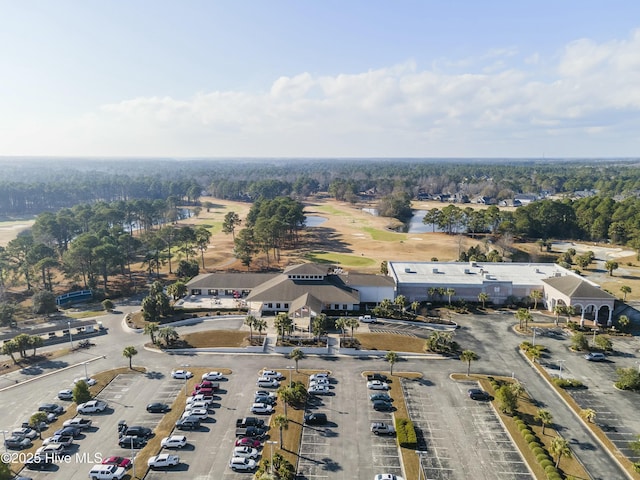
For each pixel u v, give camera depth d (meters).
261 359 93.44
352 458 62.75
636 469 57.00
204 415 72.12
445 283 129.75
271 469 57.66
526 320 109.44
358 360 93.00
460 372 87.75
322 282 125.94
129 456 62.91
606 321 113.88
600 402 77.12
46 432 68.38
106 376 86.00
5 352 90.06
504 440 67.00
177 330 108.00
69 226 198.75
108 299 135.00
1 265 145.00
